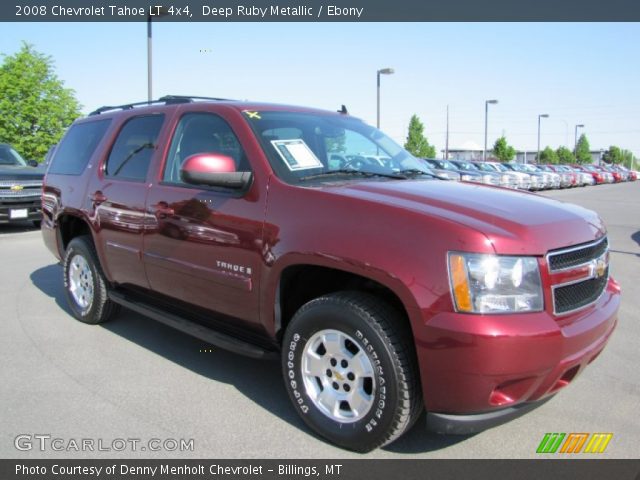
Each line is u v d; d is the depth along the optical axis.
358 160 3.93
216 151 3.81
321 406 3.13
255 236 3.32
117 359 4.37
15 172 11.16
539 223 2.87
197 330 3.83
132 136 4.64
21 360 4.32
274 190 3.31
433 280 2.64
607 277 3.39
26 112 24.78
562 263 2.82
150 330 5.09
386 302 2.93
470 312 2.58
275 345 3.50
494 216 2.84
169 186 4.01
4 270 7.69
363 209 2.94
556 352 2.64
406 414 2.80
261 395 3.75
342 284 3.41
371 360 2.84
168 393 3.76
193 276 3.76
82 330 5.07
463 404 2.65
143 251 4.20
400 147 4.56
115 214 4.48
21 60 25.28
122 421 3.37
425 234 2.71
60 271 7.65
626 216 16.09
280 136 3.68
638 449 3.13
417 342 2.67
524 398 2.72
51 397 3.68
